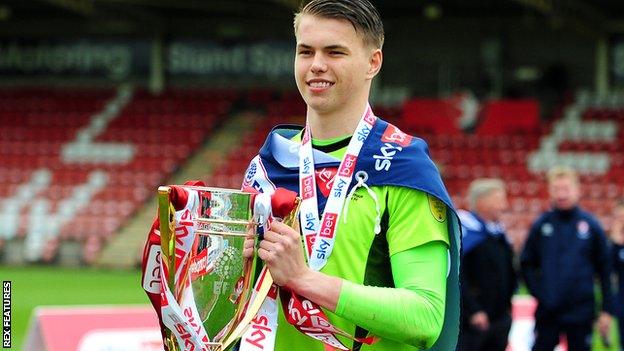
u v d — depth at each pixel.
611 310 10.70
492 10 30.22
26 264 28.45
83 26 33.78
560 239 10.49
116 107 32.94
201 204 3.17
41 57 34.16
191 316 3.15
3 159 31.69
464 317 9.86
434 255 3.41
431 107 30.17
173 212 3.13
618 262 12.38
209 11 31.80
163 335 3.26
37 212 29.62
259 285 3.26
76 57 34.00
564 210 10.52
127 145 31.66
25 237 28.80
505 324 10.02
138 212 29.52
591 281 10.52
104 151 31.58
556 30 30.52
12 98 33.75
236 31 33.03
